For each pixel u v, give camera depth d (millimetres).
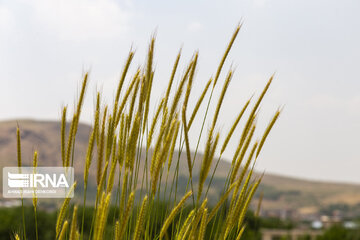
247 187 1586
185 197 1423
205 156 1418
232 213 1556
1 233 7715
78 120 1574
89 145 1539
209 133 1430
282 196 153875
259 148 1566
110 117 1592
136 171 1604
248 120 1609
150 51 1759
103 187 1468
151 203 1612
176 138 1691
